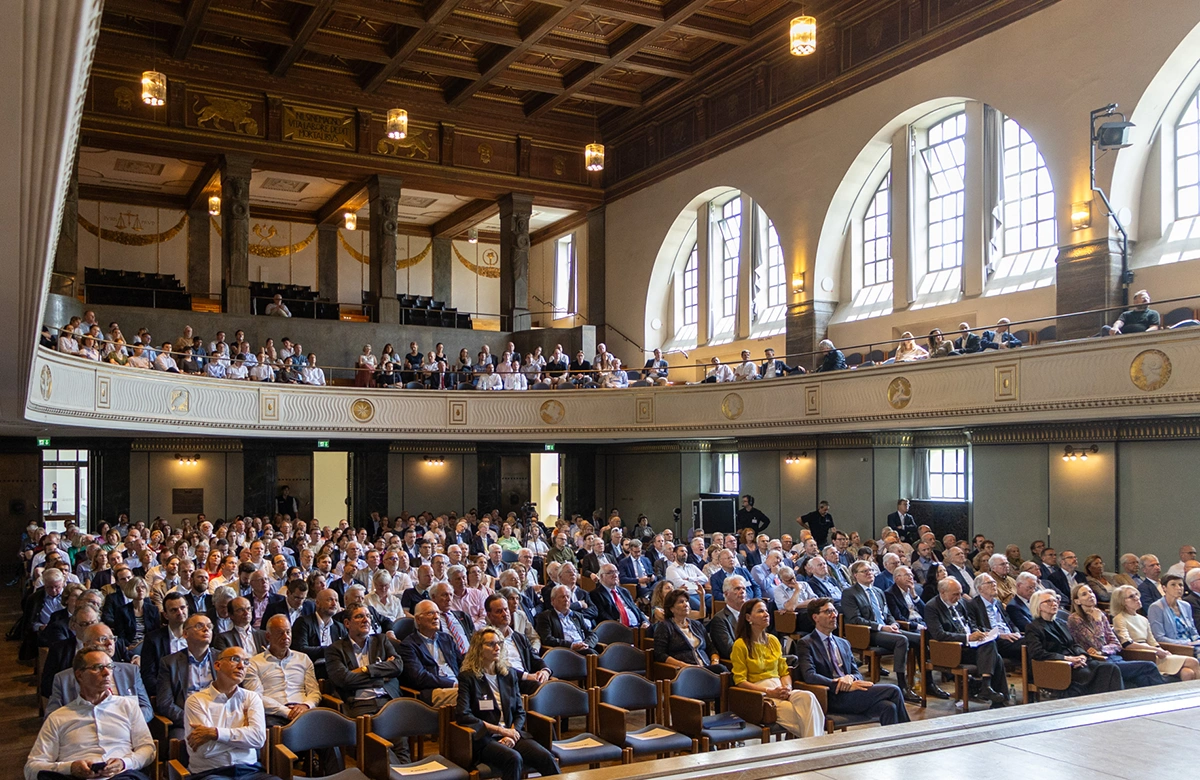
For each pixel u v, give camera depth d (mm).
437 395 22938
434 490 25641
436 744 8945
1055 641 9781
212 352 20719
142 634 10195
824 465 21172
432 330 25750
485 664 7254
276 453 24188
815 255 21828
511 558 18766
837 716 8148
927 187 20297
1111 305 15867
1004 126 18703
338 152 25062
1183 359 12875
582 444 27453
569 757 6934
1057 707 5367
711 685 8164
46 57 3176
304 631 9086
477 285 34656
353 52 22719
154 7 20562
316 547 16938
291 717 7430
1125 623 10039
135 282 25250
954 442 18766
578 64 24578
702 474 25547
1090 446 15570
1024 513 16641
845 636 11148
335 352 24422
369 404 22281
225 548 14430
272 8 21344
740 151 24062
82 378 15664
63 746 6188
